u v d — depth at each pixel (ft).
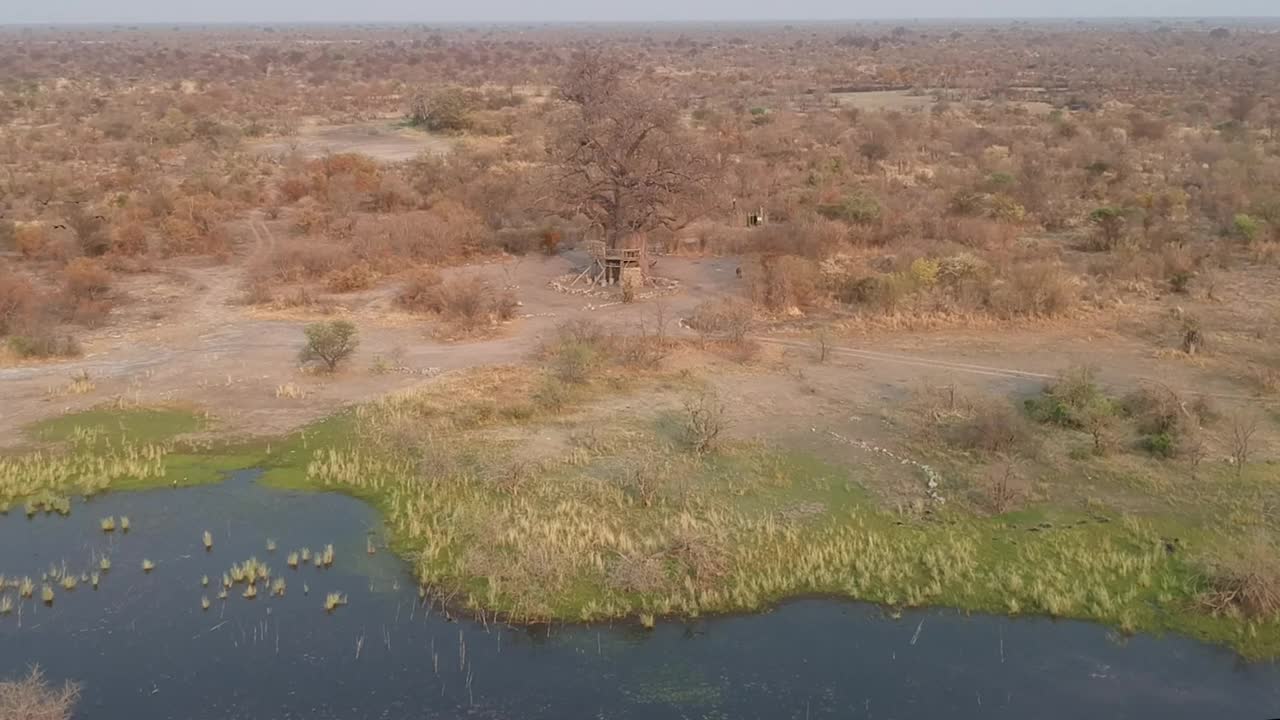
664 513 74.49
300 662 58.03
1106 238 150.00
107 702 54.08
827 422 90.74
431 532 72.54
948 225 155.53
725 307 120.88
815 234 150.20
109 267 144.56
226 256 152.35
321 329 103.71
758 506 75.56
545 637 60.70
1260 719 52.95
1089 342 110.52
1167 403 86.07
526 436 88.12
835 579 66.18
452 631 61.31
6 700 51.83
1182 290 127.34
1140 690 55.42
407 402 95.09
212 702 54.34
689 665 57.88
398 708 54.13
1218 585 63.10
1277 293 126.11
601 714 53.67
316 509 76.54
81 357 108.78
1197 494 75.05
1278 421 87.92
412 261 147.84
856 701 54.65
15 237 153.79
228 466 83.35
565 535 70.90
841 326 117.19
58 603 63.72
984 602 63.52
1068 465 79.82
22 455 84.02
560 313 125.08
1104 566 66.39
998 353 107.65
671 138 140.97
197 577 66.95
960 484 78.07
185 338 115.44
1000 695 55.06
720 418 90.43
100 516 75.00
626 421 91.20
